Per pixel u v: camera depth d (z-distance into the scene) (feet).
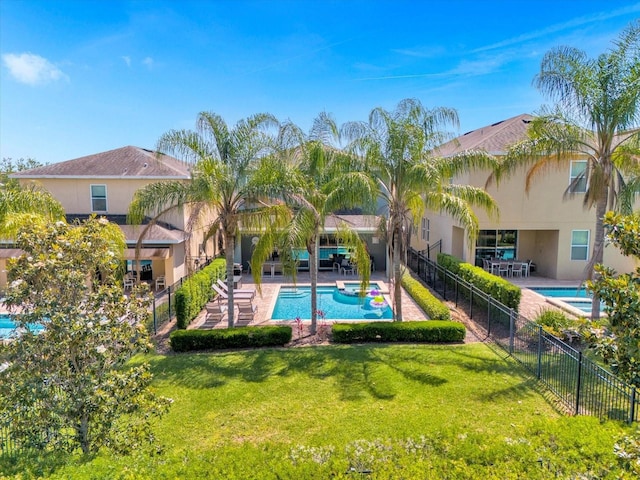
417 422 28.94
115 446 22.58
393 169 51.01
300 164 52.44
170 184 47.37
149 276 86.53
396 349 44.57
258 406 32.17
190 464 19.21
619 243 18.49
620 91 45.80
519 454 19.40
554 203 76.38
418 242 116.16
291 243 43.86
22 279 21.08
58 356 21.44
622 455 15.81
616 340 17.52
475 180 74.64
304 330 53.11
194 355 43.93
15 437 21.31
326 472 18.42
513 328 44.75
